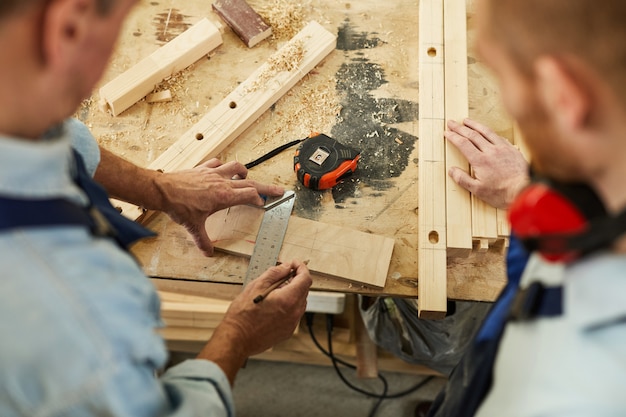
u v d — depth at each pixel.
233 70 1.64
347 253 1.39
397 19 1.70
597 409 0.55
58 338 0.61
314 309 1.90
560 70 0.47
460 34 1.61
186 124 1.57
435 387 2.33
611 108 0.47
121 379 0.64
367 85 1.61
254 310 1.15
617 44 0.44
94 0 0.56
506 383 0.66
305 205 1.47
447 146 1.47
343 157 1.46
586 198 0.54
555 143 0.52
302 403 2.33
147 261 1.41
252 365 2.37
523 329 0.66
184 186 1.31
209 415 0.80
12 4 0.51
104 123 1.56
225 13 1.66
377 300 1.76
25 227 0.60
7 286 0.60
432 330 1.75
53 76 0.58
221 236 1.41
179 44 1.61
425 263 1.35
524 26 0.48
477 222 1.38
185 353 2.30
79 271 0.63
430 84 1.54
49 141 0.66
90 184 0.84
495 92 1.58
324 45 1.62
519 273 0.83
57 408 0.64
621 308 0.54
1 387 0.63
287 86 1.59
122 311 0.65
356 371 2.22
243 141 1.55
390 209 1.46
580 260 0.58
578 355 0.57
